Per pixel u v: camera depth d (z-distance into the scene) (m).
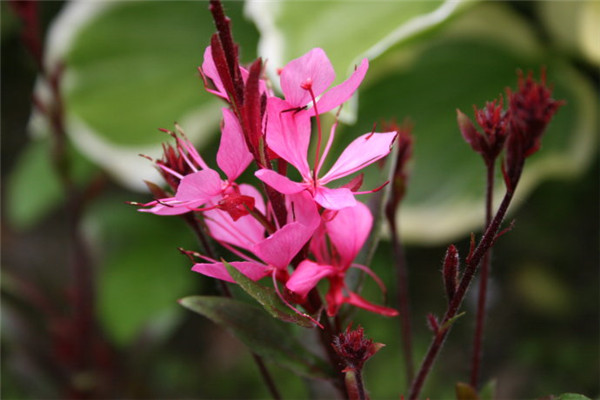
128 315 0.62
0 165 0.87
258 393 0.67
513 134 0.24
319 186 0.23
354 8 0.40
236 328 0.25
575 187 0.67
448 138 0.51
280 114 0.23
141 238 0.64
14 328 0.51
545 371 0.65
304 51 0.39
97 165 0.63
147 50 0.56
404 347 0.29
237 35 0.55
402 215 0.51
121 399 0.54
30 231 0.81
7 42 0.89
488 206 0.26
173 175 0.25
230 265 0.22
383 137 0.23
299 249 0.23
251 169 0.52
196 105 0.56
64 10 0.84
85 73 0.56
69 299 0.51
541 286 0.67
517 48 0.53
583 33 0.50
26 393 0.65
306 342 0.30
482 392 0.28
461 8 0.40
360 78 0.23
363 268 0.25
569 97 0.53
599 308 0.66
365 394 0.23
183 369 0.72
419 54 0.52
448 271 0.24
